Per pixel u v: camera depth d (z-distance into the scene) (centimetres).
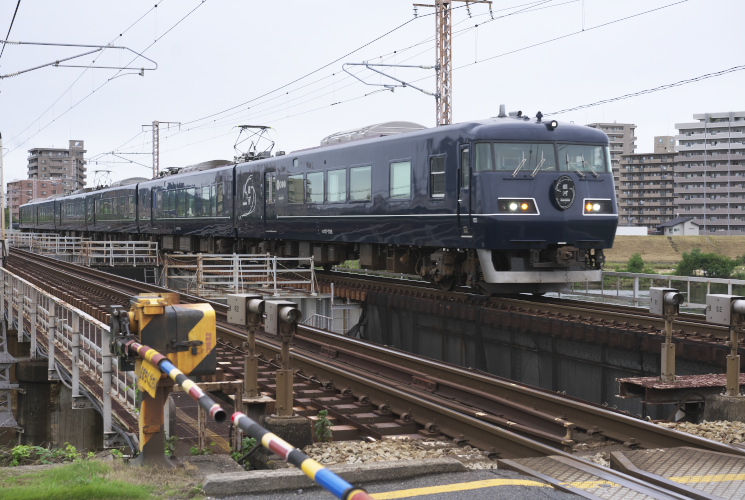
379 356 1259
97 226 4562
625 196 12206
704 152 11031
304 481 520
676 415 901
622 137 13725
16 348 1945
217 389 675
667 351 905
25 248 5706
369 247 2116
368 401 941
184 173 3362
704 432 746
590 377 1299
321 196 2180
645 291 1836
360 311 2108
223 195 2862
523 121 1606
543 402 877
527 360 1451
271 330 727
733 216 10812
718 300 835
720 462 607
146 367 566
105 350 884
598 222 1617
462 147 1594
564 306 1491
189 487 516
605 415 774
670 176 11875
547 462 599
